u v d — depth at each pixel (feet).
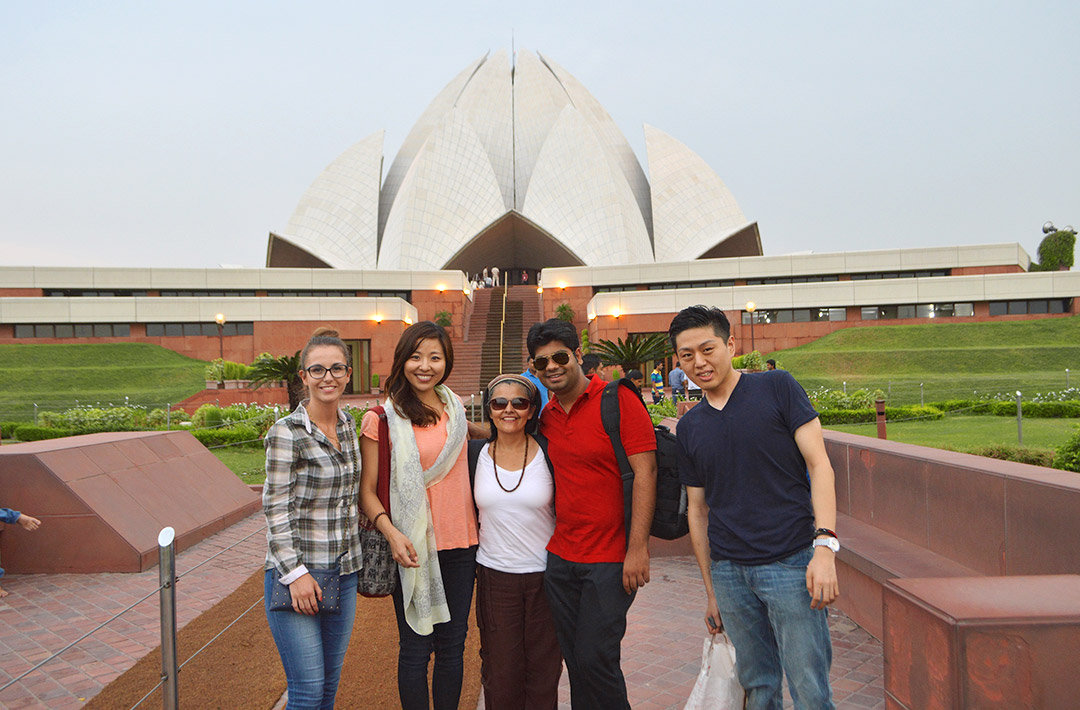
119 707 10.45
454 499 8.93
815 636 7.17
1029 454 18.78
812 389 64.69
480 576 9.08
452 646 8.99
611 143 165.07
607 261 135.95
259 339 87.56
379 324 88.28
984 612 4.86
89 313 86.79
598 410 8.33
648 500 8.13
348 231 144.87
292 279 99.09
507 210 142.51
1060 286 84.99
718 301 92.48
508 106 166.71
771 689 7.82
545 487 8.80
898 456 13.89
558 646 8.95
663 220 149.07
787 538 7.29
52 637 13.65
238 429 43.86
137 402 68.54
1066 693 4.73
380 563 8.79
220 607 15.58
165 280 96.94
